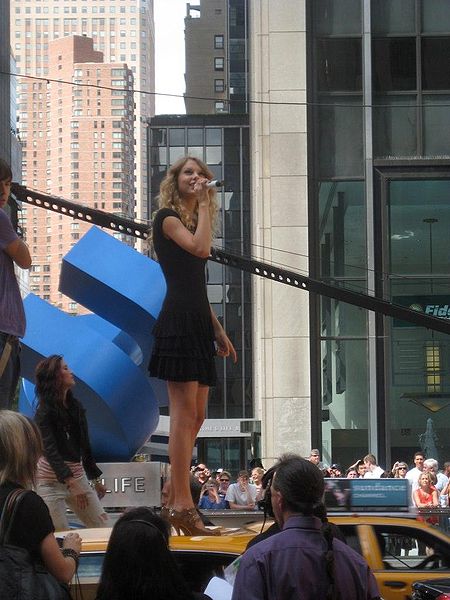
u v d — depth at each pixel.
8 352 7.76
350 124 37.97
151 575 5.20
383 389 36.69
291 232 37.78
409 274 37.25
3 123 36.88
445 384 36.59
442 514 11.97
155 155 82.44
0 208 7.79
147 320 16.84
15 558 5.51
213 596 6.21
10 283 7.83
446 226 37.31
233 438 74.31
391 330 36.94
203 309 8.51
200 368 8.47
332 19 38.25
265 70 38.72
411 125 37.78
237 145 82.38
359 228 37.59
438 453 36.25
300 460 5.78
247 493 20.12
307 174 37.91
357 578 5.60
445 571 11.08
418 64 37.84
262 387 39.53
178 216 8.42
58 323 16.45
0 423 5.95
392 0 38.06
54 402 9.62
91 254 16.75
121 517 5.40
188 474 8.59
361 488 12.12
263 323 38.78
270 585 5.49
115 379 16.05
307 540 5.57
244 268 20.14
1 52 32.03
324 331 37.47
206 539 8.23
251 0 53.09
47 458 9.53
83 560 7.98
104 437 16.42
